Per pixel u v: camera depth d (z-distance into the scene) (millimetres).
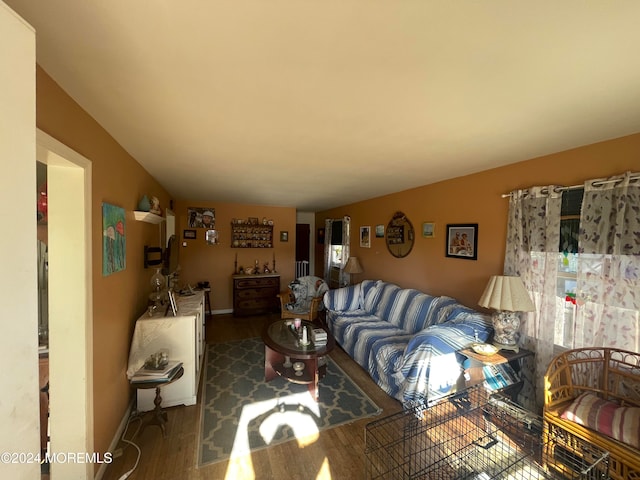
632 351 1645
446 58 988
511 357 1978
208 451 1776
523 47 918
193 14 784
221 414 2174
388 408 2260
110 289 1756
